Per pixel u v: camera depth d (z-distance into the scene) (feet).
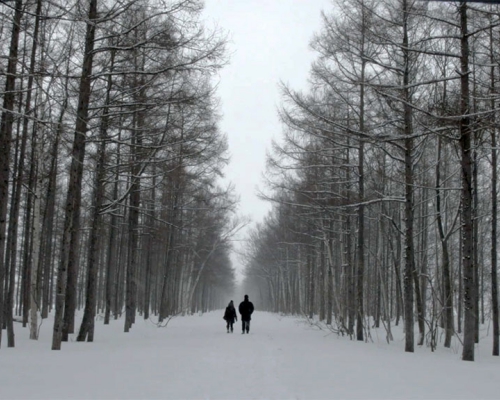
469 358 42.96
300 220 96.07
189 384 26.73
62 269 44.96
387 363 38.55
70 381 26.84
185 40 41.19
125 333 73.00
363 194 64.23
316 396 23.95
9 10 37.11
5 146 42.93
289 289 184.14
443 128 41.68
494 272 58.90
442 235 58.95
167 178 63.62
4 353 39.81
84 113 43.93
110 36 40.93
